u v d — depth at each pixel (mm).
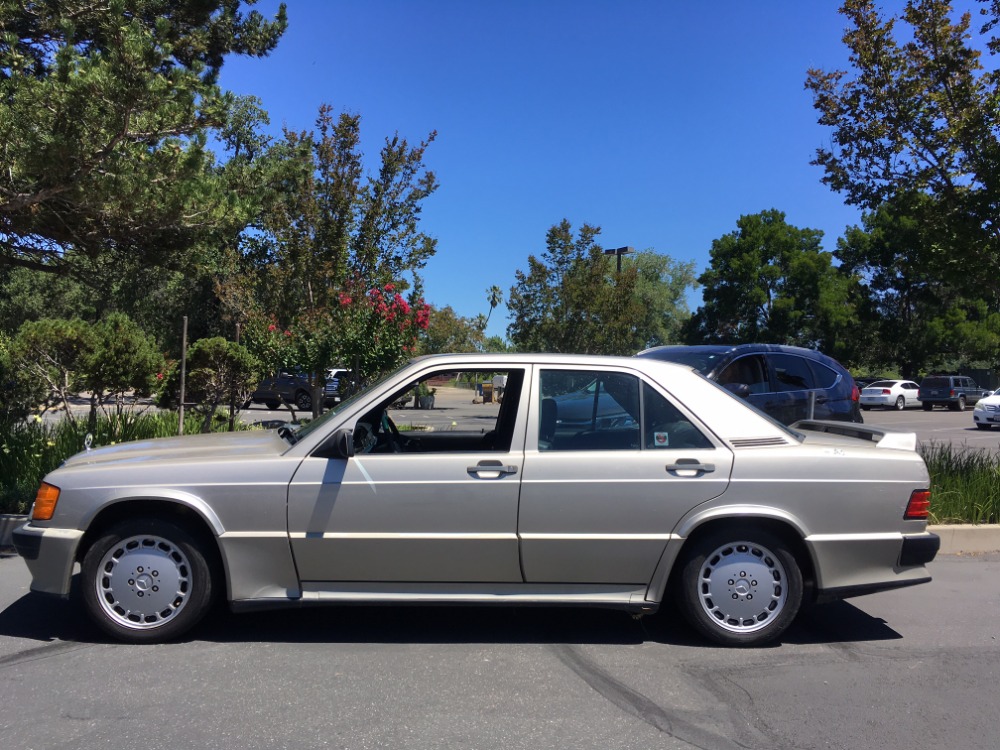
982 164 8133
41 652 4387
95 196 6980
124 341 10883
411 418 11391
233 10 12555
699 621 4590
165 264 8703
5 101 6945
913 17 8266
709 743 3469
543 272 22203
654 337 52500
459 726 3588
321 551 4414
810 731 3600
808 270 43875
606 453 4523
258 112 27688
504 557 4469
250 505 4391
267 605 4430
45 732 3455
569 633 4871
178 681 4023
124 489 4387
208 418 11445
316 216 12156
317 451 4488
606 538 4465
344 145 12406
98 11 8719
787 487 4500
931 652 4633
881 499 4578
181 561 4484
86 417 12094
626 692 3996
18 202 7105
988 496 7750
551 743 3439
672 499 4465
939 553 7125
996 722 3713
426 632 4855
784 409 9078
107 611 4461
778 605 4586
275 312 12531
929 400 36656
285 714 3674
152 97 6715
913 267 9555
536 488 4453
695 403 4668
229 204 8031
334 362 11680
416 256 13711
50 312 35844
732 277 45656
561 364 4742
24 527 4504
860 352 44625
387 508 4418
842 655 4562
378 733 3504
